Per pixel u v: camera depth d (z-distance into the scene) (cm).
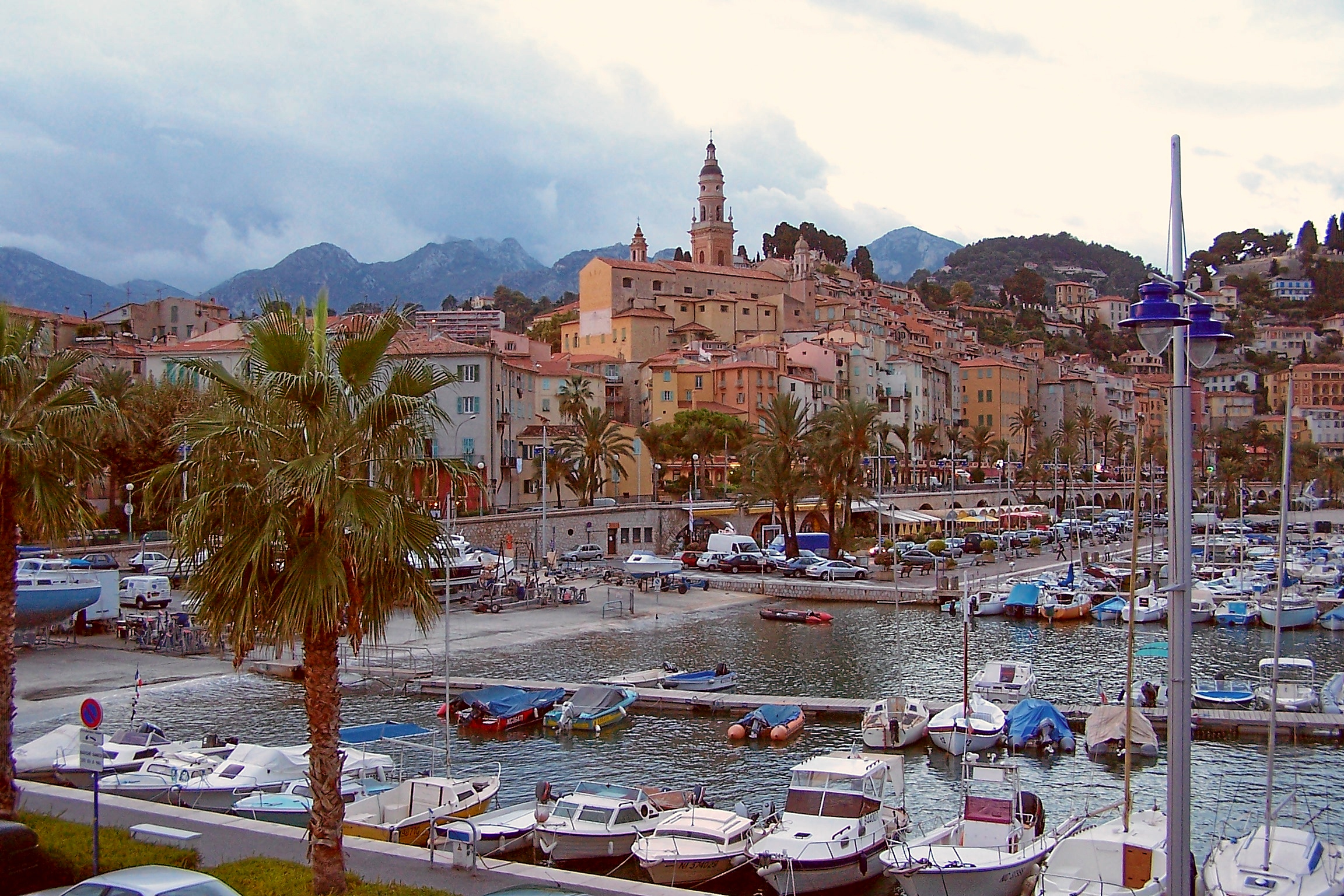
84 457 3062
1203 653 8400
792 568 12338
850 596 11075
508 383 14725
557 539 13012
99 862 2570
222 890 2122
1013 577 12088
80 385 3114
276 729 5469
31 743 4359
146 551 9706
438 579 9738
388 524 2261
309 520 2311
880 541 13612
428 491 2441
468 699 5962
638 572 11294
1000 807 3703
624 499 16212
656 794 4116
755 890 3506
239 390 2350
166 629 7362
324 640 2344
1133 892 2994
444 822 3625
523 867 2761
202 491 2281
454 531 10531
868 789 3806
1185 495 1806
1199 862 3728
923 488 19675
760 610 10294
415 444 2420
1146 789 4641
